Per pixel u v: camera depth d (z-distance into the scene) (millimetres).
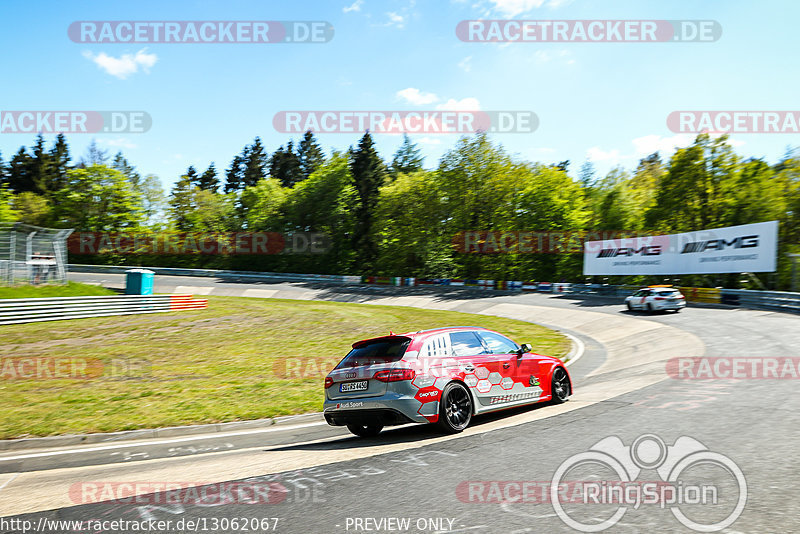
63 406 9719
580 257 57438
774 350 11953
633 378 10094
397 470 4645
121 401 10125
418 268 62281
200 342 18656
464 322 26719
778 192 39438
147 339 19078
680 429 5332
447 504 3648
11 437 7812
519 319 30938
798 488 3555
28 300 22359
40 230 26828
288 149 104562
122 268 58156
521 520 3266
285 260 70688
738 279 39719
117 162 100562
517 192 57656
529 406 8023
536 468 4359
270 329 22438
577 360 15094
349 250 70375
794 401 6480
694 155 42719
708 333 16969
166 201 77625
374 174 73375
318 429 8188
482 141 56906
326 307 34531
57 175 100938
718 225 42125
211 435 8102
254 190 79000
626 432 5359
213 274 61750
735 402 6605
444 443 5684
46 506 4254
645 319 23875
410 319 28312
